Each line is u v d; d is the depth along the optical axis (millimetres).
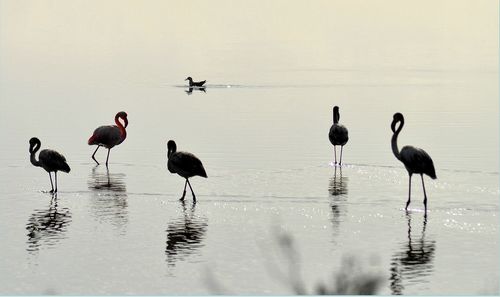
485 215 23422
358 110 45844
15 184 27906
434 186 26812
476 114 43375
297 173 29109
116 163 31688
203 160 31844
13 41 101562
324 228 22391
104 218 23578
